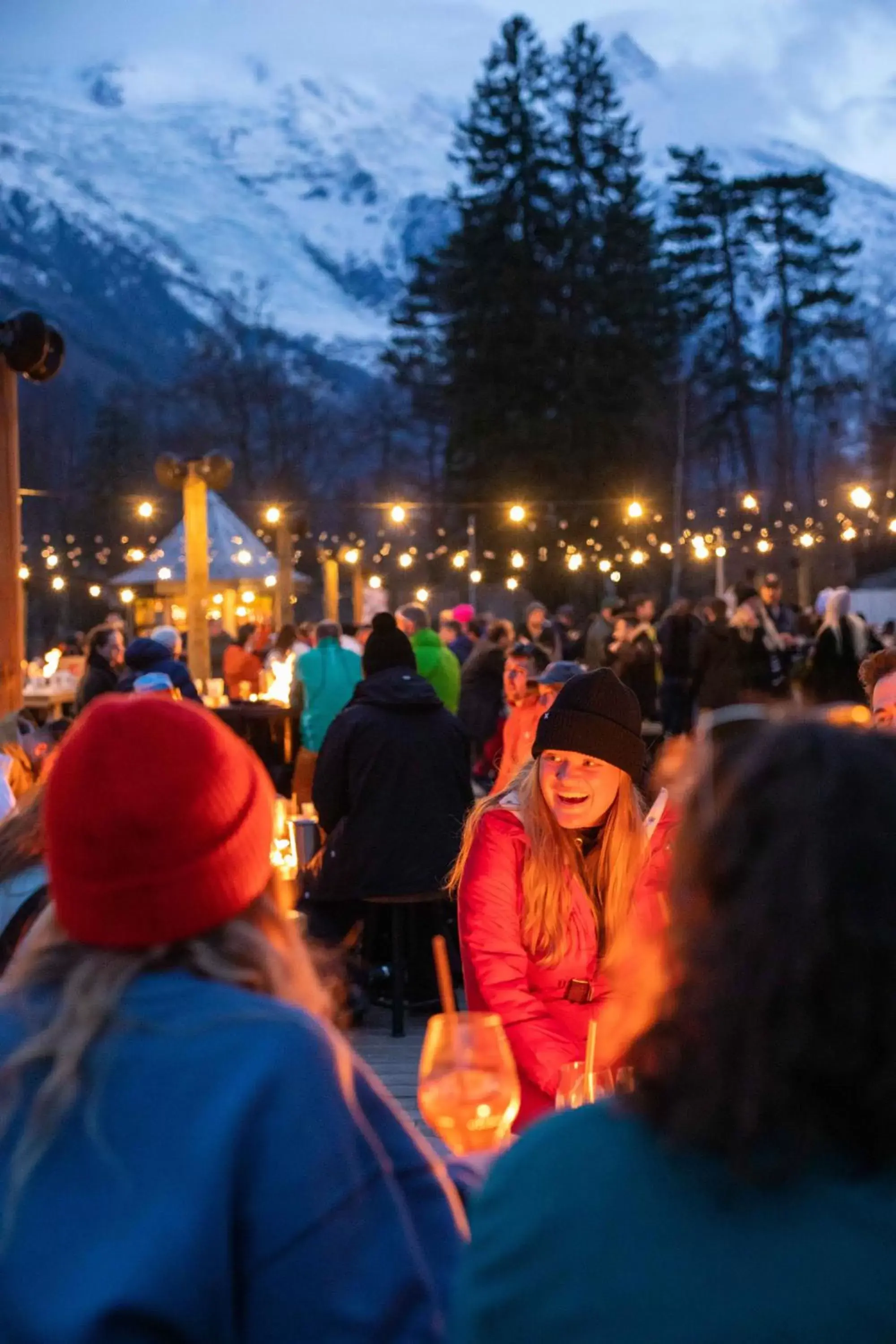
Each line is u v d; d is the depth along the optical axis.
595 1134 1.17
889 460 67.00
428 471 88.00
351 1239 1.37
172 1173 1.34
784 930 1.08
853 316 83.94
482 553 49.69
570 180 59.25
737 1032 1.08
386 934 7.18
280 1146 1.35
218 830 1.49
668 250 74.88
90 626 58.19
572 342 51.44
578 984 3.09
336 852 6.52
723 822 1.15
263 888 1.55
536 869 3.08
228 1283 1.34
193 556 15.27
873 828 1.10
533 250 53.19
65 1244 1.33
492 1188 1.19
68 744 1.52
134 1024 1.41
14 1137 1.39
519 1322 1.13
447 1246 1.46
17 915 3.12
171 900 1.46
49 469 80.25
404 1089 5.72
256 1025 1.41
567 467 49.53
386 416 87.50
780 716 1.22
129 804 1.45
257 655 18.73
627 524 49.66
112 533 75.06
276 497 73.88
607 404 51.72
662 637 18.69
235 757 1.53
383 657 6.64
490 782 14.38
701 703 15.20
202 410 77.44
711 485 79.50
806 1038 1.06
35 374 6.73
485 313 52.03
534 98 54.91
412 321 68.62
